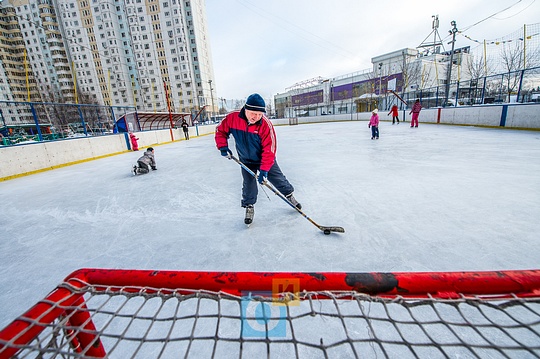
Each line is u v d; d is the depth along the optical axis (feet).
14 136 32.76
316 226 6.73
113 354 3.44
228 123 6.95
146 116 48.37
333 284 2.04
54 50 169.68
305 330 3.66
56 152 23.09
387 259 5.32
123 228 8.14
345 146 23.35
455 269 4.88
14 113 32.71
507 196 8.39
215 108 211.00
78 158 25.49
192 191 12.07
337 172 13.38
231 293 2.06
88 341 2.37
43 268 6.00
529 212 7.09
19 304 4.76
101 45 173.47
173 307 4.33
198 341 3.59
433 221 6.95
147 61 175.22
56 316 1.94
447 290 1.97
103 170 20.20
